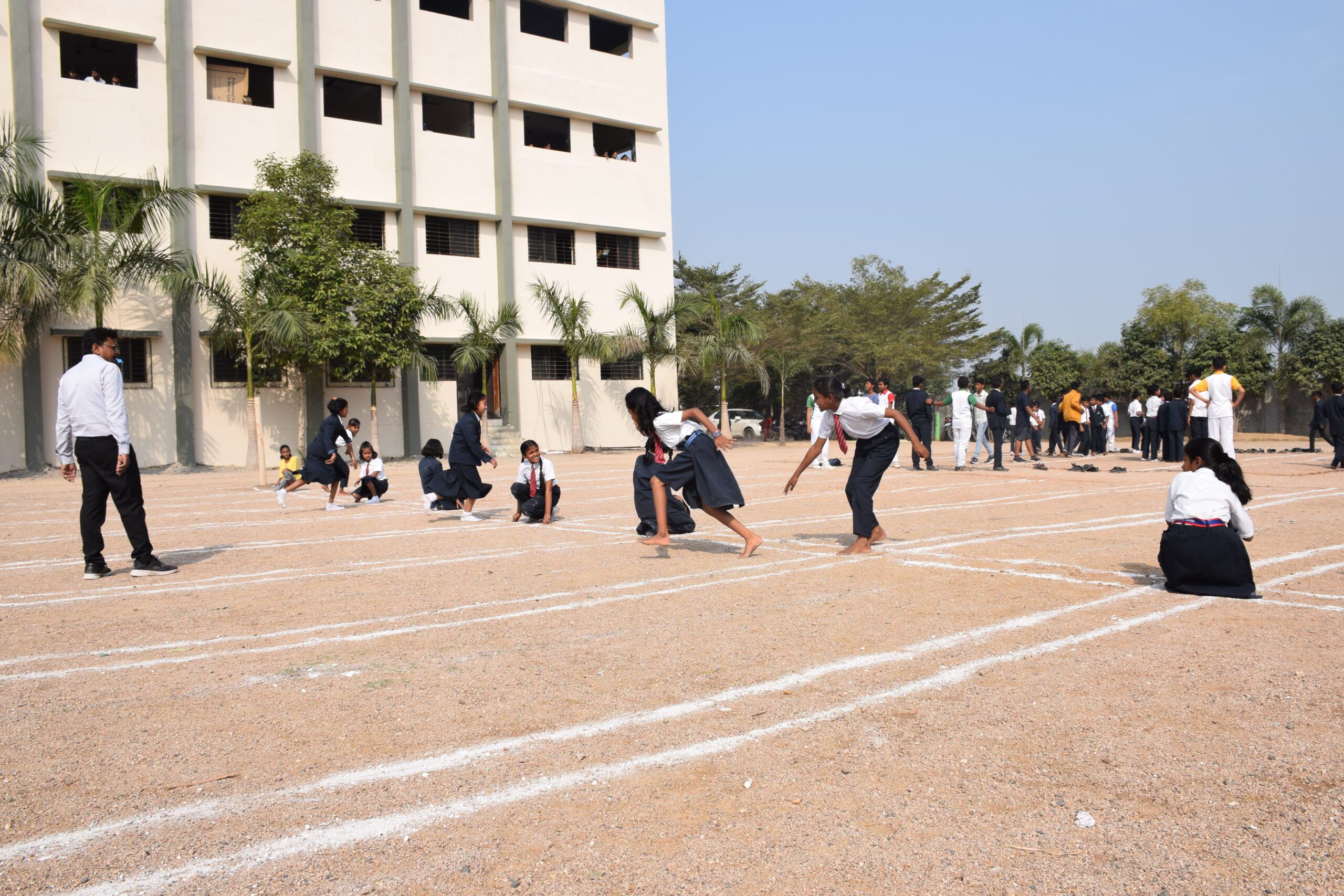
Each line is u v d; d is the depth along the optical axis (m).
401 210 27.97
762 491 15.11
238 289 24.86
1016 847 2.85
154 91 23.98
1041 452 27.53
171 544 10.02
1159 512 11.26
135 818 3.12
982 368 54.09
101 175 23.17
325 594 6.94
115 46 24.09
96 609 6.54
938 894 2.59
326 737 3.86
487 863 2.79
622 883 2.67
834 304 48.59
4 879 2.72
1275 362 40.59
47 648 5.41
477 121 29.88
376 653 5.18
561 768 3.50
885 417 8.12
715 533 10.14
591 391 32.25
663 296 34.28
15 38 21.97
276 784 3.38
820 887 2.63
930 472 18.97
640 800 3.21
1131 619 5.61
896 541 9.09
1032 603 6.09
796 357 41.31
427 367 26.22
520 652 5.15
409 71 28.17
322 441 13.91
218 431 24.80
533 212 30.97
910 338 49.94
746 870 2.73
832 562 7.90
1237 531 6.34
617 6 32.91
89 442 7.70
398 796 3.27
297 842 2.94
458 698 4.36
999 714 3.98
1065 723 3.86
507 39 30.38
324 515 12.97
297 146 26.25
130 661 5.10
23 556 9.24
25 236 20.34
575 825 3.03
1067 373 49.53
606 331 32.66
